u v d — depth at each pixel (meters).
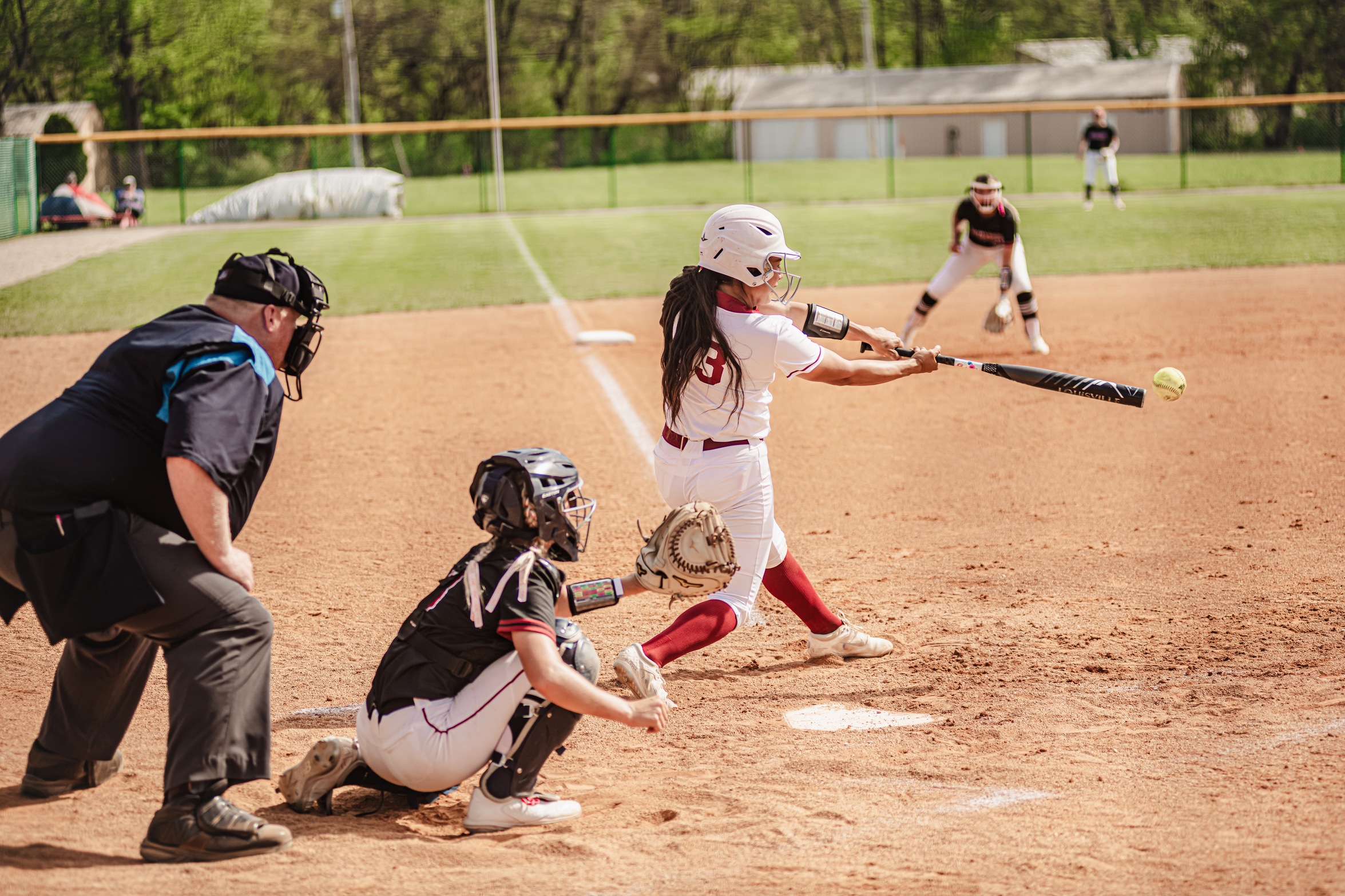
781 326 10.59
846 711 11.10
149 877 7.72
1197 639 12.43
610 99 149.50
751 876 7.69
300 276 8.75
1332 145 113.75
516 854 8.20
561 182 109.56
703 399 10.81
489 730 8.60
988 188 27.72
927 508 18.16
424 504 19.08
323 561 16.28
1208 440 21.36
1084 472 19.78
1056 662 12.04
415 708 8.60
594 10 144.50
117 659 8.92
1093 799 8.82
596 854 8.14
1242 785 8.90
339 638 13.38
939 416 24.44
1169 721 10.38
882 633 13.17
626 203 86.75
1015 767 9.56
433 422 24.94
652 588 10.03
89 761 9.30
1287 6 134.88
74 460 7.89
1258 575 14.41
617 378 28.78
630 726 8.70
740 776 9.63
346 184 82.94
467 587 8.50
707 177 109.00
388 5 138.50
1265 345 29.47
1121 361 28.25
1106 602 13.77
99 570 7.82
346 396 27.75
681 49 150.88
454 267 52.38
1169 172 94.75
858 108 128.00
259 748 8.28
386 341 35.06
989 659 12.24
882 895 7.32
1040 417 23.86
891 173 84.50
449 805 9.41
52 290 46.03
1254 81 140.00
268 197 81.81
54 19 121.69
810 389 27.84
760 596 14.80
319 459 22.22
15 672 12.28
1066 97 124.12
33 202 76.38
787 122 132.25
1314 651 11.91
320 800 9.08
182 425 7.83
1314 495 17.72
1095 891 7.28
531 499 8.52
